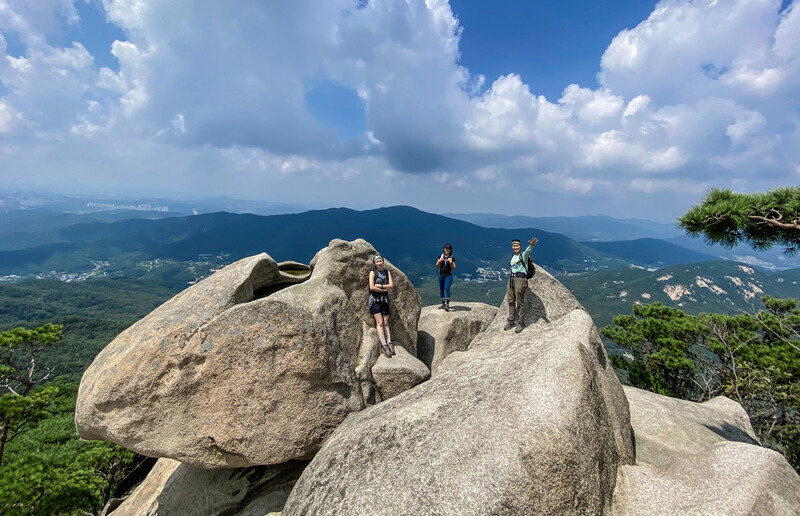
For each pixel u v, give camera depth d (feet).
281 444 25.61
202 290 27.35
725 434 26.61
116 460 80.28
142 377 23.93
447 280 46.70
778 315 67.97
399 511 14.55
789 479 16.05
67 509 69.36
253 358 25.16
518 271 38.55
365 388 29.14
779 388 60.44
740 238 27.20
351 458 17.99
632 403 28.78
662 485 16.96
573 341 20.86
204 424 24.56
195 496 29.43
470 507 13.79
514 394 17.52
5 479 61.82
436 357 41.14
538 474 14.34
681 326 75.20
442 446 16.30
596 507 14.92
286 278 35.01
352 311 31.81
